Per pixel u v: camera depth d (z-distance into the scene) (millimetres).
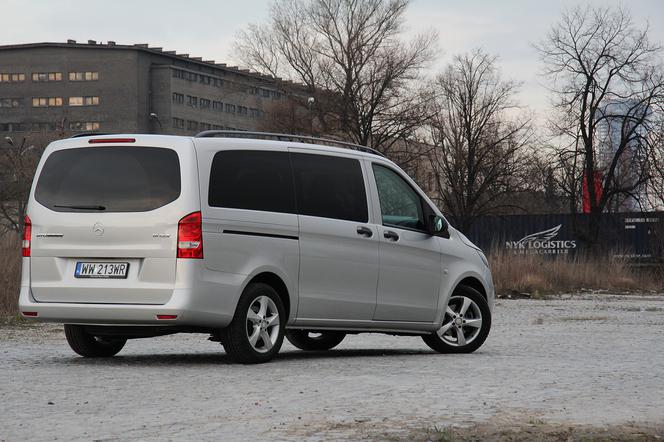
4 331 17734
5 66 173250
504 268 38969
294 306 11797
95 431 6816
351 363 11547
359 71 78938
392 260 12844
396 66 78250
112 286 11070
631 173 69438
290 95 81312
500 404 8070
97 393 8742
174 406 7961
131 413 7605
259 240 11414
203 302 10898
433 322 13375
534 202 85312
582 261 42969
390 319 12867
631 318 22984
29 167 61438
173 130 171500
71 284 11273
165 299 10875
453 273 13617
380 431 6730
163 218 10961
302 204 11977
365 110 78812
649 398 8500
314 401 8234
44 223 11492
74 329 12141
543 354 13172
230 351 11266
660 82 66375
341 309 12289
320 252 12039
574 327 19625
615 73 67312
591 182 68000
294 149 12094
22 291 11570
